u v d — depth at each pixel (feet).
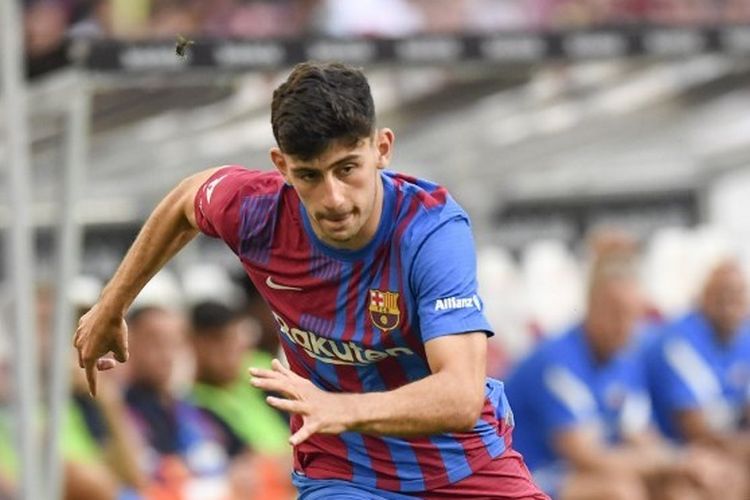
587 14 122.72
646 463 117.60
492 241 148.56
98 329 63.52
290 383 52.39
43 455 92.12
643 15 122.01
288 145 54.85
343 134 54.65
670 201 153.58
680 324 125.18
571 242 151.23
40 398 98.73
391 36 103.35
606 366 116.98
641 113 134.41
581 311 118.52
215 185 61.46
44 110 91.97
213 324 103.50
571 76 126.93
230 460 103.40
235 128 120.88
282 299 60.13
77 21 96.17
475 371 55.47
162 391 101.09
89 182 126.82
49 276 120.16
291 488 107.04
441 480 62.44
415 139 132.98
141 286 63.72
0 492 91.66
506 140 135.23
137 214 129.70
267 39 98.22
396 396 53.62
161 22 103.96
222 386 104.78
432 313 56.54
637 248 152.25
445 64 105.70
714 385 124.67
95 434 96.89
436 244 57.36
